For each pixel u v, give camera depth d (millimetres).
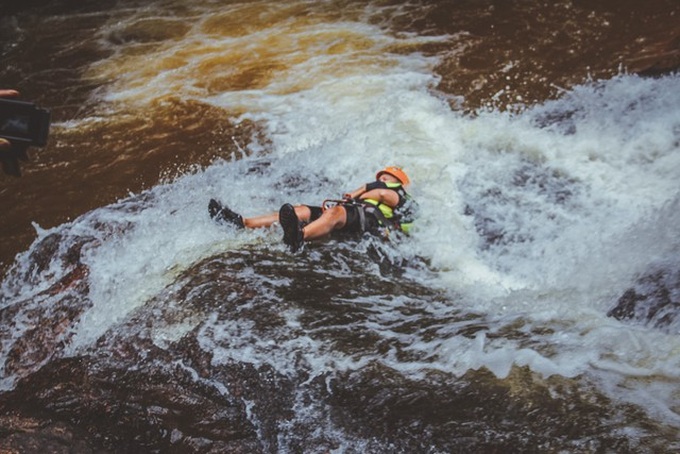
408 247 6383
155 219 6859
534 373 4547
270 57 11227
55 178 8609
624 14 10641
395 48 10898
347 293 5586
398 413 4418
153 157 8766
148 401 4859
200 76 10883
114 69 11578
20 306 5961
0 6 14562
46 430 4832
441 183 7277
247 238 6242
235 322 5234
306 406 4574
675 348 4551
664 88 8203
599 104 8320
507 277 5980
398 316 5312
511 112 8633
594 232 6254
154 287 5777
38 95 11023
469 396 4457
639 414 4152
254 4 13578
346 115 9141
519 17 11094
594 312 5160
